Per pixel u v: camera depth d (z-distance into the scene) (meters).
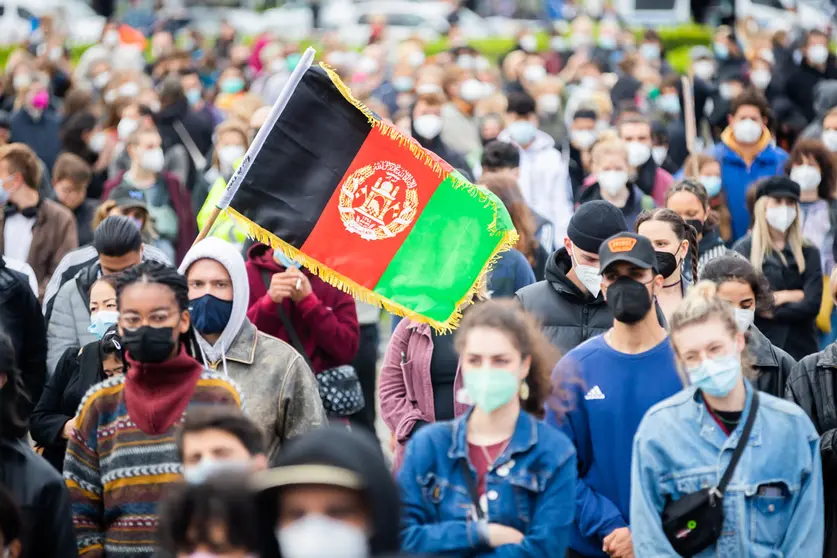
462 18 63.22
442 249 11.78
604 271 9.81
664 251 11.66
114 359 11.05
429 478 8.60
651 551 8.89
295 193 11.72
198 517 6.61
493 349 8.45
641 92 33.12
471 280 11.74
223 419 8.16
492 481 8.56
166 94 24.59
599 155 17.83
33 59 34.31
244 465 7.73
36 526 8.94
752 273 11.21
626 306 9.74
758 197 15.52
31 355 13.24
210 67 40.59
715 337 8.70
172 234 19.02
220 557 6.61
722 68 35.62
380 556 6.20
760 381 11.12
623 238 9.78
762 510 8.84
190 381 9.54
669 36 53.25
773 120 20.05
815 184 18.03
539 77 34.62
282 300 12.38
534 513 8.55
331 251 11.72
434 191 11.81
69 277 14.12
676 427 9.00
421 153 11.75
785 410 8.98
